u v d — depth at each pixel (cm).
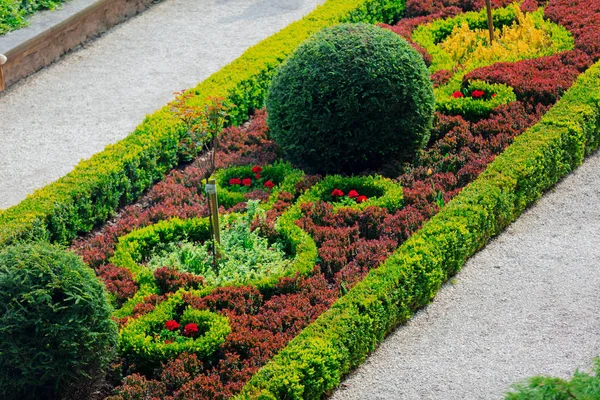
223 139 1155
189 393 718
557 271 904
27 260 670
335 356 739
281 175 1047
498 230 973
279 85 1034
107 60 1451
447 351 798
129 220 987
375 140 1030
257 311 833
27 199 964
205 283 862
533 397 461
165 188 1050
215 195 869
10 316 648
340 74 995
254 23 1580
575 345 795
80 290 669
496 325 830
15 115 1275
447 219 919
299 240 915
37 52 1408
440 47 1393
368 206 970
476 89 1212
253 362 749
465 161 1070
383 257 888
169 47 1491
